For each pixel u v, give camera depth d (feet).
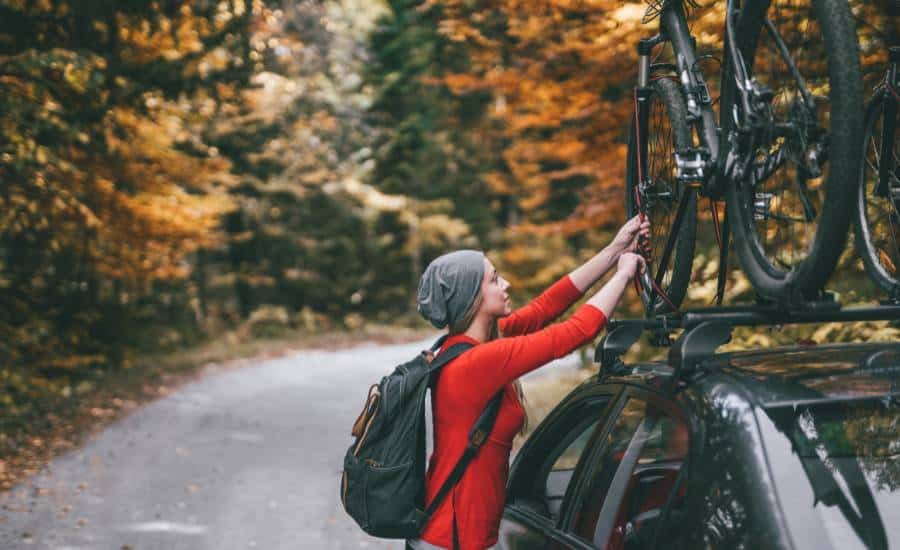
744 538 6.43
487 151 118.01
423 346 106.73
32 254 57.93
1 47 35.29
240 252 124.36
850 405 7.04
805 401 7.05
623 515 8.14
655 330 9.03
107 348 70.74
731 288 24.14
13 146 32.96
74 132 34.68
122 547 23.70
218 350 95.50
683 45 9.92
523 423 9.12
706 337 7.65
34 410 47.96
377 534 8.90
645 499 7.88
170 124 50.44
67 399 53.47
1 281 57.88
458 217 129.39
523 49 33.47
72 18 36.01
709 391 7.41
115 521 26.30
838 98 6.70
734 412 7.06
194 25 40.42
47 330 61.46
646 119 10.90
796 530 6.31
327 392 59.93
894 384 7.31
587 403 10.11
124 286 80.79
